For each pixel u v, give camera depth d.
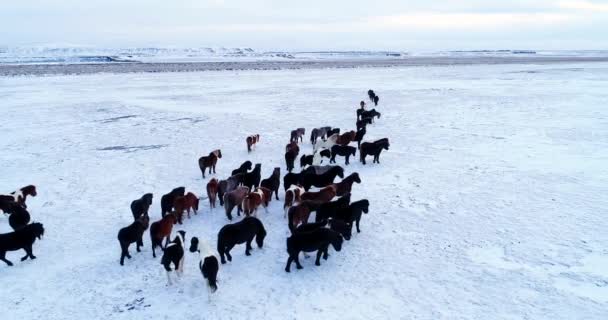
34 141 22.33
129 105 34.75
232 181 13.37
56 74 69.88
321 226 9.82
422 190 13.91
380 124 25.75
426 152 18.81
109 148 20.78
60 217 12.34
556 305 7.62
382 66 98.25
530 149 18.62
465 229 10.87
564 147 18.75
